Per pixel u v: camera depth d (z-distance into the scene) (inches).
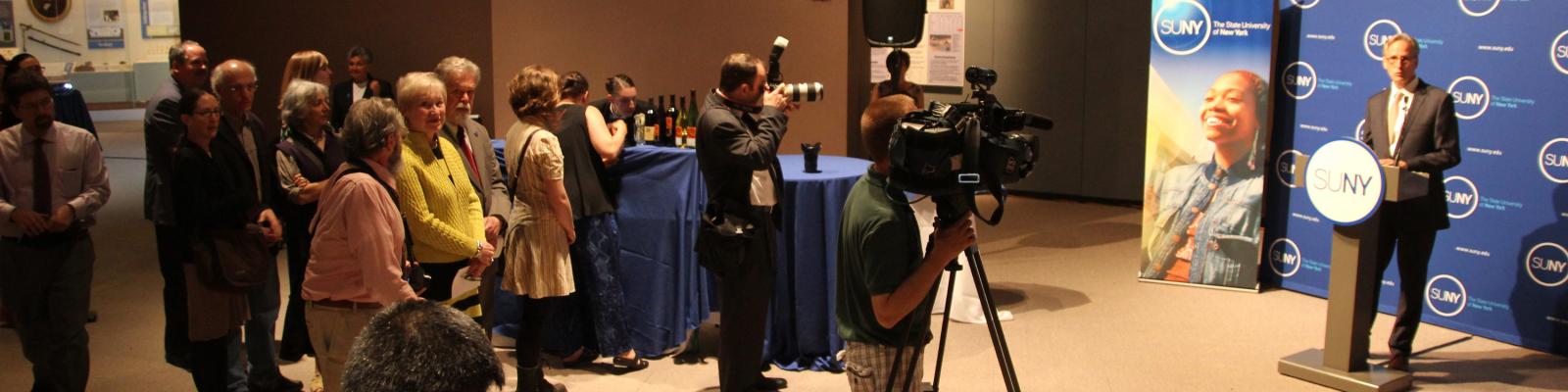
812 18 281.7
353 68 282.4
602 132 173.8
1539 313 189.8
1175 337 198.2
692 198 177.5
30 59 215.5
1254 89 223.3
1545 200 186.7
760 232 149.7
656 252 178.1
